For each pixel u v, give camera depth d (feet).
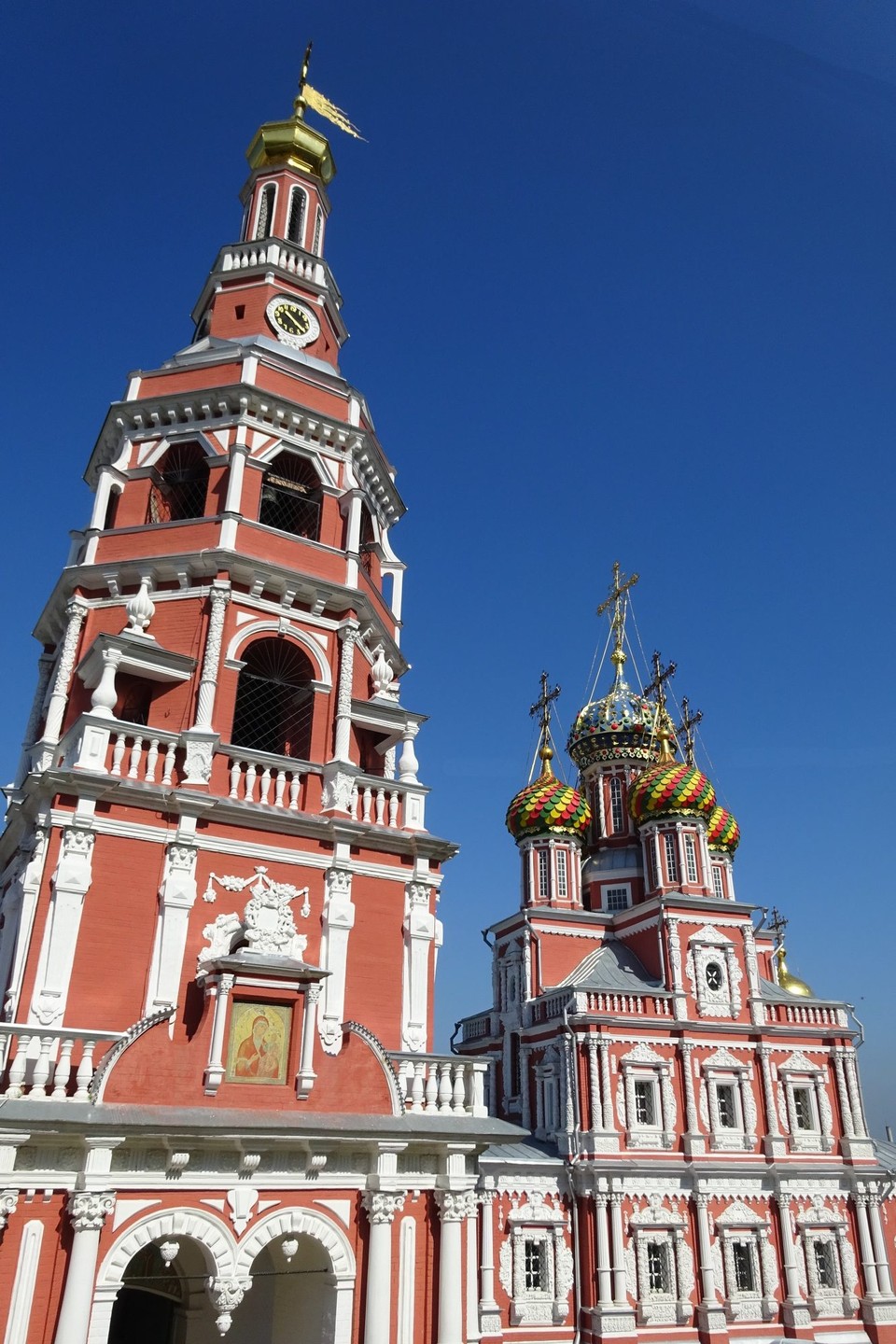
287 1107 62.59
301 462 95.25
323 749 81.61
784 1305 129.90
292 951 70.23
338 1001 70.69
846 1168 139.64
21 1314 51.34
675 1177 130.52
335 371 105.60
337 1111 64.23
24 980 61.62
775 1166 135.13
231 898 70.13
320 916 73.26
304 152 120.88
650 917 151.84
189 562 82.17
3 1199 52.44
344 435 96.68
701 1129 134.92
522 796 173.06
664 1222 127.54
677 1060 138.51
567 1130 130.72
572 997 138.00
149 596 81.66
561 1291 122.52
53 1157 54.70
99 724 69.72
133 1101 57.57
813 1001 150.00
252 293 105.81
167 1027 60.59
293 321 106.11
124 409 92.89
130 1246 55.42
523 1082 146.00
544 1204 126.72
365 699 89.81
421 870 78.33
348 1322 60.80
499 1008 159.94
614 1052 135.23
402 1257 63.87
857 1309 134.21
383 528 106.83
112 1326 73.92
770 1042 144.77
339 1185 63.52
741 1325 126.72
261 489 92.02
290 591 84.53
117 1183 55.72
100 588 84.99
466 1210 66.64
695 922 148.77
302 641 84.12
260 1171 60.70
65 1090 57.06
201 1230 57.72
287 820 73.20
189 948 66.85
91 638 83.20
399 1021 73.61
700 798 163.94
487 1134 67.56
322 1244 61.82
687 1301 124.98
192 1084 60.03
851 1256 136.46
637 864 173.68
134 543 86.22
